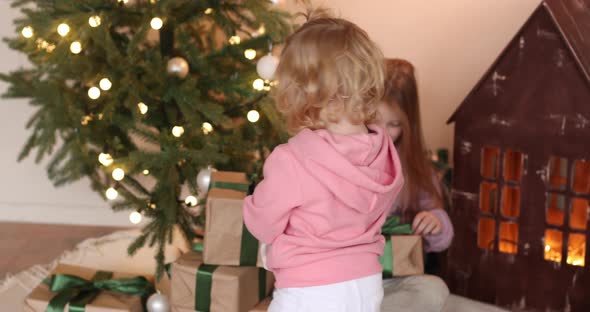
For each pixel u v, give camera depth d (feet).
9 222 9.21
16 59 8.81
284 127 6.59
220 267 5.38
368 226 4.19
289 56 4.10
